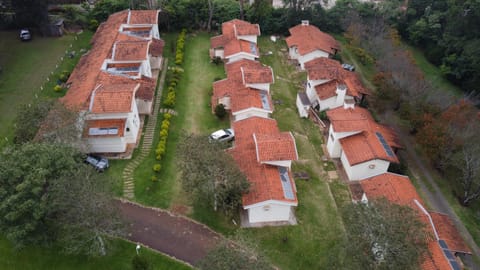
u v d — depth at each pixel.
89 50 72.00
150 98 56.69
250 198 41.91
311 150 55.16
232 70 65.12
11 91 62.06
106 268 37.88
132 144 52.88
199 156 40.22
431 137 50.44
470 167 47.84
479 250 43.44
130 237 40.94
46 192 34.56
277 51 80.62
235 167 41.50
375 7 89.38
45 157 36.16
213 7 83.94
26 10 75.12
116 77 55.91
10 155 37.12
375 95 62.59
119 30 68.88
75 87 55.50
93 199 34.22
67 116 45.38
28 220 33.75
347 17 82.81
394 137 54.31
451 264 36.53
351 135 51.88
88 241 37.31
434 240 38.22
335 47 76.00
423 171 53.62
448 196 50.16
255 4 85.81
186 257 39.47
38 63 69.56
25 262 38.19
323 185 49.56
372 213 32.69
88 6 85.44
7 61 69.56
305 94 63.75
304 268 39.44
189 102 62.59
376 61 71.81
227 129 55.34
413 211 34.50
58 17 80.69
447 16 81.62
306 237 42.50
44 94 61.66
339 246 35.06
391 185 43.91
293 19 85.94
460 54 77.31
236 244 35.41
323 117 59.84
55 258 38.47
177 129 56.56
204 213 44.16
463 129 51.03
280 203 41.81
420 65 83.25
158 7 82.88
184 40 81.00
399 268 29.75
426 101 57.84
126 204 44.66
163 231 41.94
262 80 59.91
